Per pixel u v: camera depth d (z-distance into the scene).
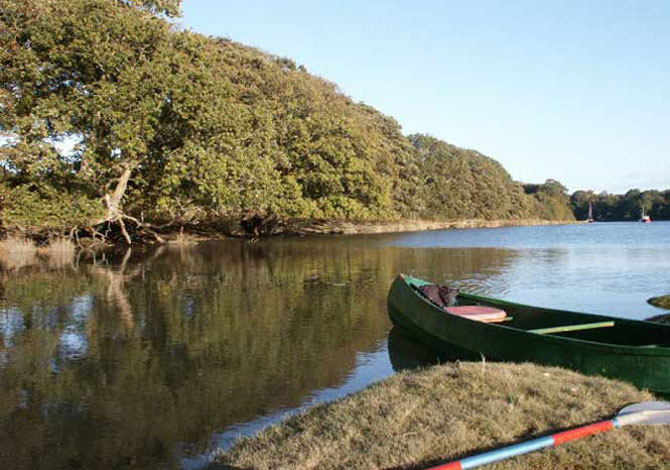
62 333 12.02
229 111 29.70
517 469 4.72
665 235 59.28
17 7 25.75
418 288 12.46
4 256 28.56
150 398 7.98
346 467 4.89
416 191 66.88
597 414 5.84
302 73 54.78
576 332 9.80
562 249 37.19
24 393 8.23
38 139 25.22
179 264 25.73
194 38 31.25
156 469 5.81
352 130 46.28
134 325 12.77
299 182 42.94
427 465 4.87
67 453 6.24
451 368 7.45
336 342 11.21
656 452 5.07
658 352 6.91
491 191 88.69
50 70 25.86
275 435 5.96
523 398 6.20
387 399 6.35
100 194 30.52
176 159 28.66
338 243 41.12
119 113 25.44
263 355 10.23
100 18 26.39
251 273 22.34
